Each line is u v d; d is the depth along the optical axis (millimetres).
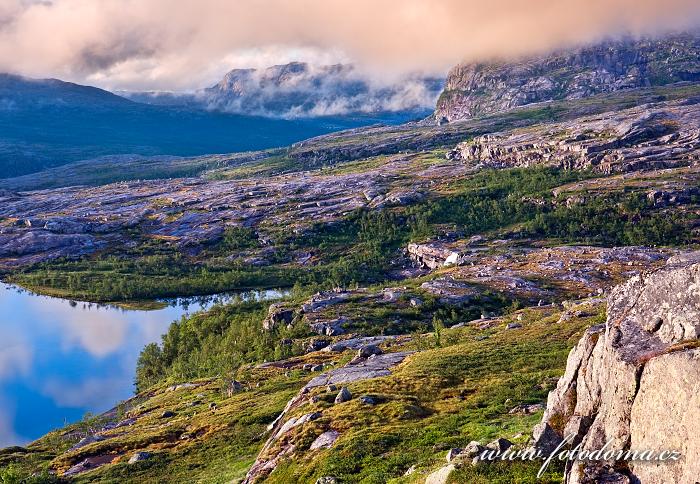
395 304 196375
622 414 27781
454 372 80688
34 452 107250
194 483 70188
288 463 58438
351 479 48344
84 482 79000
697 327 26266
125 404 148125
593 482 26391
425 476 42000
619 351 28641
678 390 24172
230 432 88750
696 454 22656
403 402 67750
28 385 176000
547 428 35469
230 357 164750
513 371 77250
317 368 127375
